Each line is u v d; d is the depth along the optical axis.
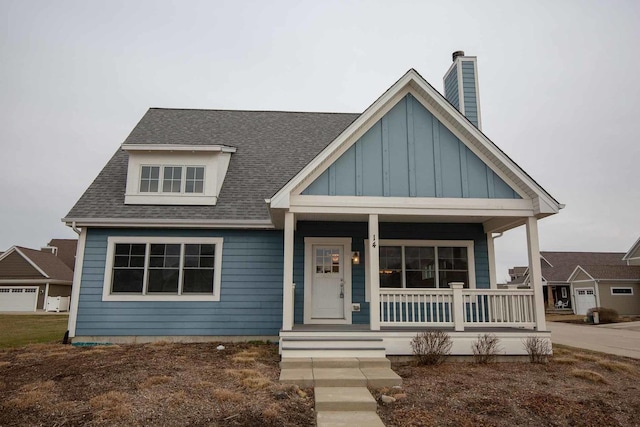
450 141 8.46
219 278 9.88
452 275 10.12
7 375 6.26
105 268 9.71
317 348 7.14
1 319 20.33
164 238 9.96
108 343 9.40
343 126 13.61
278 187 10.94
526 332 7.73
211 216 9.93
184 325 9.63
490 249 10.20
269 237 10.13
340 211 8.00
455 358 7.59
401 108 8.55
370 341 7.40
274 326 9.77
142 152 10.61
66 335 9.42
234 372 6.33
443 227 10.23
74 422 4.21
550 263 38.31
